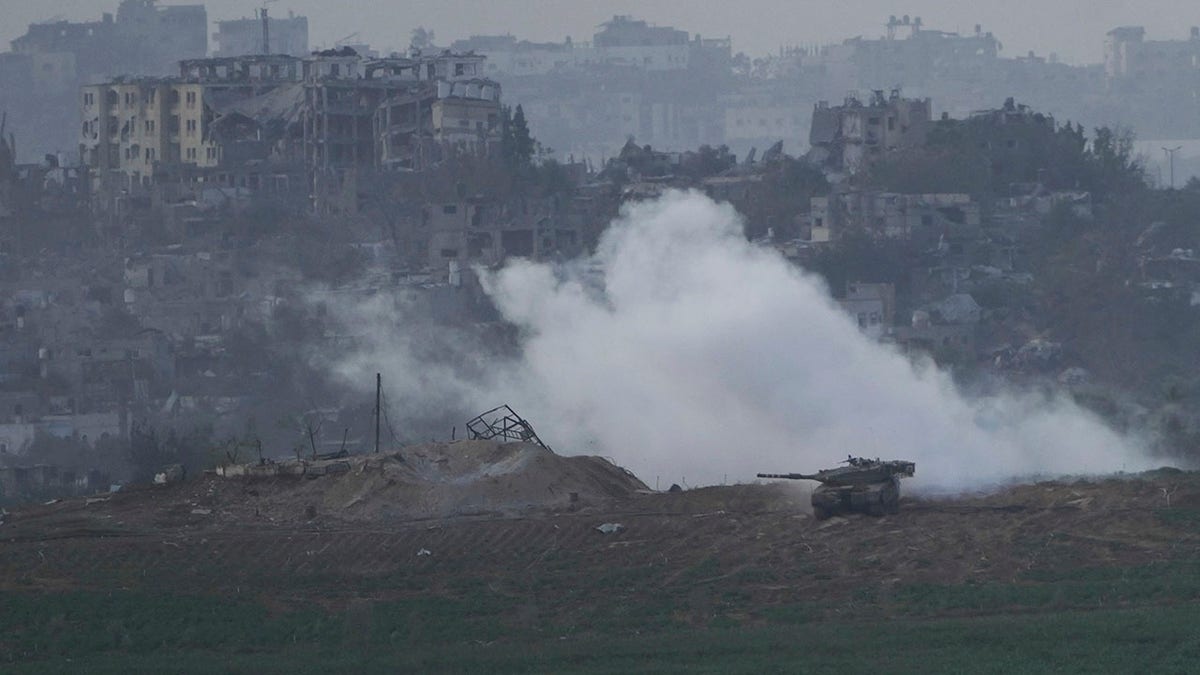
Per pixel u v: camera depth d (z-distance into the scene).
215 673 190.50
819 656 190.75
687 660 191.25
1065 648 189.75
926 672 183.12
